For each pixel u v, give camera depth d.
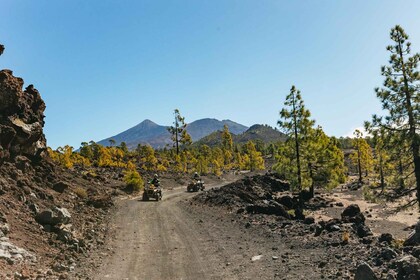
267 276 10.89
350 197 50.59
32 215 16.06
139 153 98.69
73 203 23.50
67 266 11.85
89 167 57.88
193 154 102.75
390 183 21.81
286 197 39.78
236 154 111.88
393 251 10.46
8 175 19.20
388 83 21.50
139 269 12.62
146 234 19.12
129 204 31.69
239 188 43.75
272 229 19.19
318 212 37.91
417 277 7.94
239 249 15.23
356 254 11.72
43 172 24.86
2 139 19.52
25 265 10.93
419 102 20.92
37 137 24.06
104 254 14.49
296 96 36.03
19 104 22.42
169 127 89.62
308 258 12.36
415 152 20.61
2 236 12.23
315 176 39.84
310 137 37.06
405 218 33.19
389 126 21.48
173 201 36.09
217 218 24.73
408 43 21.48
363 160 67.31
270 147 149.38
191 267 12.80
